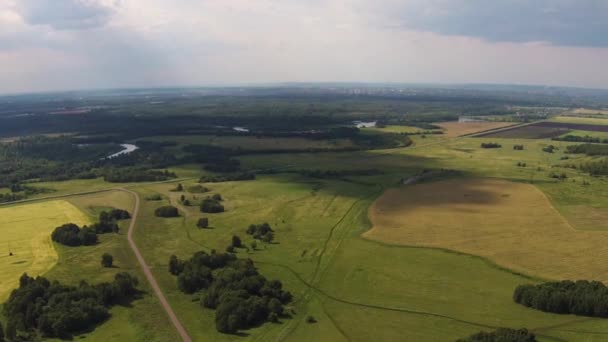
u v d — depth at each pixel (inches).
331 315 4426.7
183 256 6018.7
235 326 4192.9
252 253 6082.7
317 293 4901.6
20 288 4825.3
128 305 4726.9
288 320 4360.2
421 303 4591.5
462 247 5984.3
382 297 4753.9
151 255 6077.8
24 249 6269.7
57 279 5285.4
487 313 4343.0
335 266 5570.9
